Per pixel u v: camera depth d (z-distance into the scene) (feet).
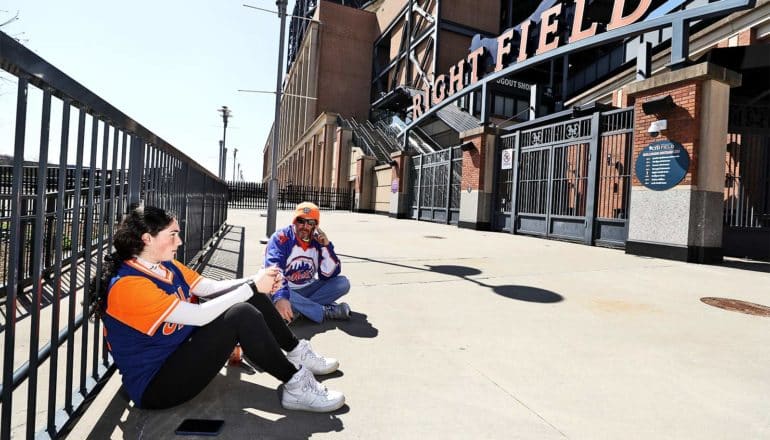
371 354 8.93
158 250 5.81
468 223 47.78
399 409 6.61
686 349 9.71
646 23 27.76
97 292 5.73
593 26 33.17
